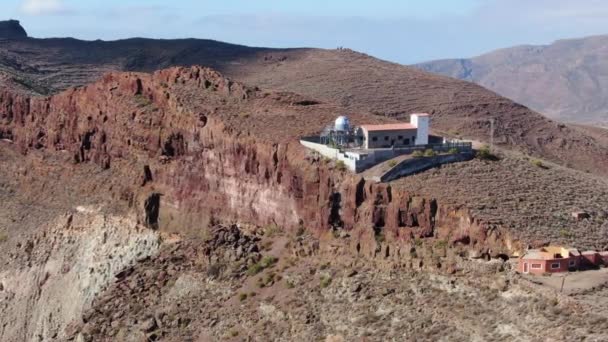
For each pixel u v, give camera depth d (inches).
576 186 3946.9
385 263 3459.6
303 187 3976.4
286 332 3425.2
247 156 4311.0
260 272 3902.6
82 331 4180.6
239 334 3599.9
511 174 3912.4
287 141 4207.7
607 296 2812.5
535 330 2731.3
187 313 3905.0
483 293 3011.8
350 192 3737.7
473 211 3395.7
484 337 2819.9
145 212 4677.7
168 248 4478.3
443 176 3762.3
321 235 3838.6
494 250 3221.0
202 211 4503.0
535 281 2945.4
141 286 4271.7
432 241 3403.1
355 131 4136.3
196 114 4633.4
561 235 3299.7
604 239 3329.2
